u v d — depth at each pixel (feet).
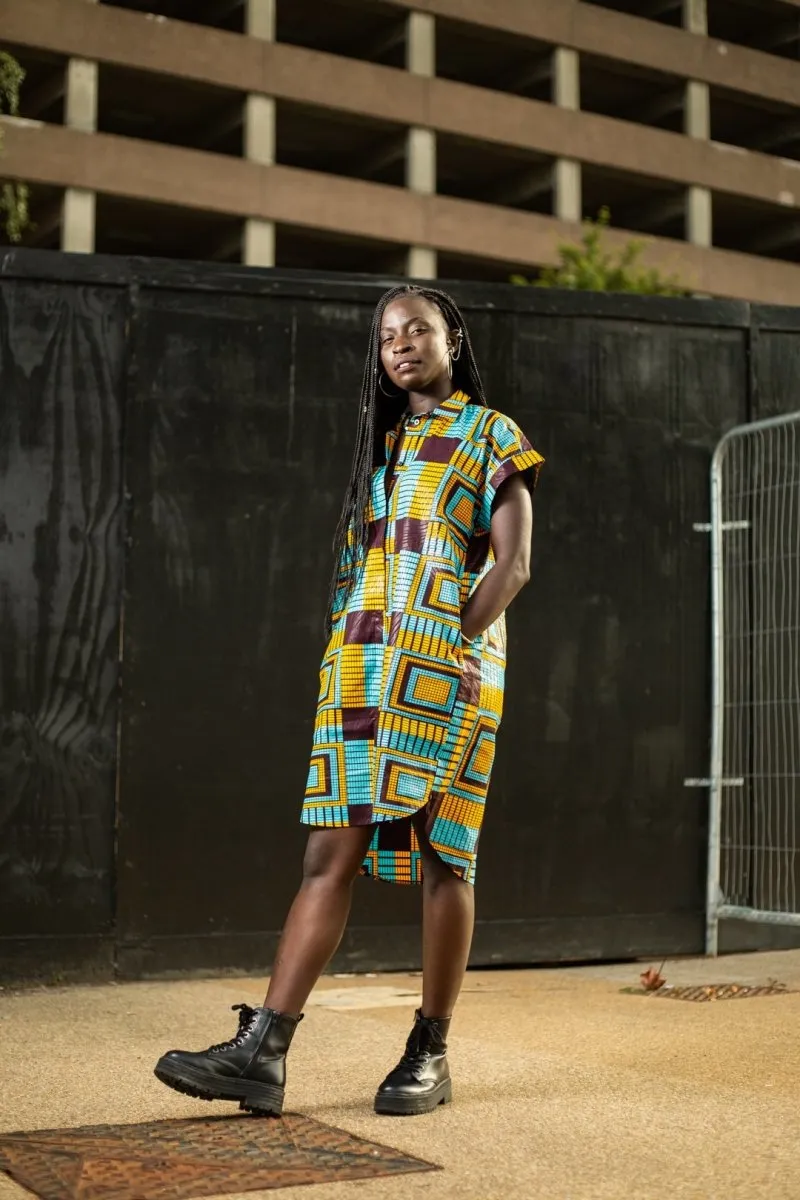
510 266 119.75
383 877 8.27
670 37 128.47
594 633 16.56
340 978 14.94
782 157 140.26
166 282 15.33
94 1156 6.72
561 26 123.13
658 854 16.66
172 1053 7.47
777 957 16.43
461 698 8.09
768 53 139.23
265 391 15.61
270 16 111.24
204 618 15.21
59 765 14.61
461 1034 10.62
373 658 8.04
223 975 14.88
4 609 14.64
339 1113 7.78
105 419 15.11
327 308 15.88
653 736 16.74
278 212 108.88
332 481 15.78
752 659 17.16
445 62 127.34
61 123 111.86
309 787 8.10
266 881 15.17
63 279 15.02
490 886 15.85
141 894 14.71
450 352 8.77
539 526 16.40
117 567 15.02
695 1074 8.87
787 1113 7.69
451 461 8.29
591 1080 8.68
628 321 16.98
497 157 123.03
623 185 129.08
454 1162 6.65
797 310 17.84
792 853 17.26
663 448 17.04
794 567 17.34
